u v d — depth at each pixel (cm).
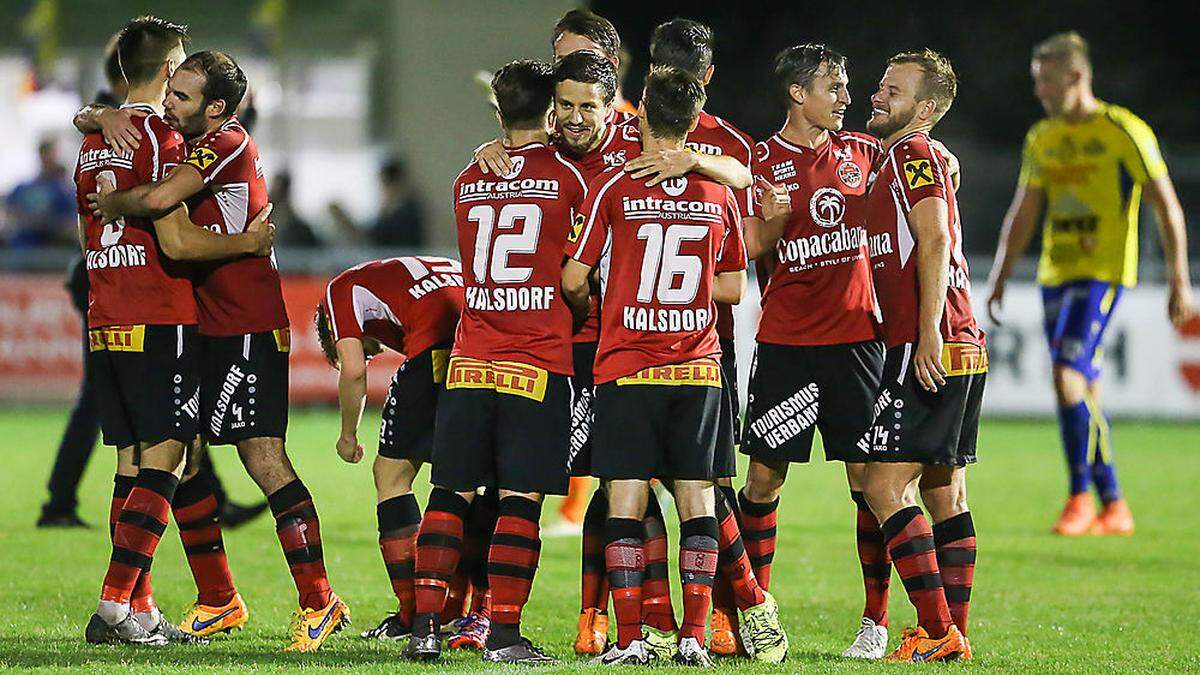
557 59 2106
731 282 1953
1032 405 5462
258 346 2062
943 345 1975
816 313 2109
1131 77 8325
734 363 2139
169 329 2016
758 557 2153
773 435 2119
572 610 2394
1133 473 4312
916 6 8031
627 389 1872
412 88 7644
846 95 2139
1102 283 3350
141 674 1745
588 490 3319
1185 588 2658
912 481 1991
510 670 1791
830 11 7925
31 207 5669
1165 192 3344
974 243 6788
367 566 2777
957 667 1892
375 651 1994
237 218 2052
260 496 3762
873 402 2103
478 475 1905
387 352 5572
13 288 5466
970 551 2036
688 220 1881
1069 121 3375
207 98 2042
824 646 2144
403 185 5819
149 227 2008
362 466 4278
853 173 2136
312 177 10312
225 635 2138
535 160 1912
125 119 2011
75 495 3186
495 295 1897
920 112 2016
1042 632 2256
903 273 1972
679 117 1886
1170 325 5428
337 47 9762
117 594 1994
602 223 1881
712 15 7888
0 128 9569
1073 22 8238
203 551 2134
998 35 8188
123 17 9519
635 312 1872
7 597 2397
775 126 7888
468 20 7619
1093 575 2788
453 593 2105
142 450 2030
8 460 4322
